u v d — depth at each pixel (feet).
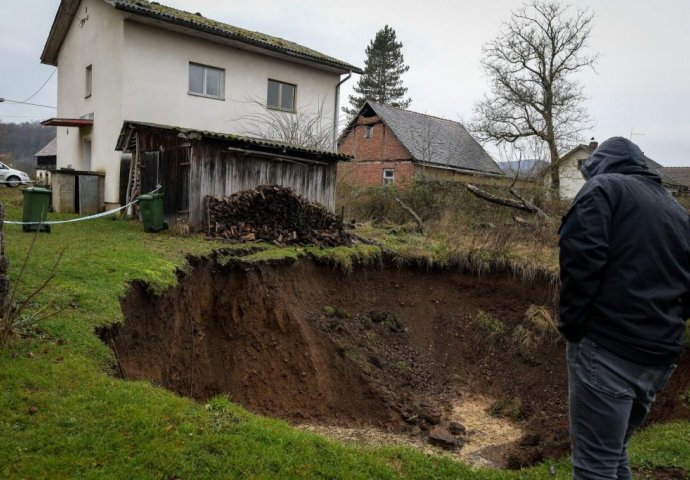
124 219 41.32
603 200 9.01
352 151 98.73
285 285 29.45
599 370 8.89
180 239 31.42
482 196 48.32
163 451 11.16
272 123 57.31
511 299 34.37
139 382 14.62
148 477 10.29
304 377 26.20
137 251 26.30
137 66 46.91
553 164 59.16
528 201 50.29
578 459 9.24
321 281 32.35
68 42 59.77
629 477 9.75
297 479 11.17
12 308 16.29
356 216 50.55
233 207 34.24
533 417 26.96
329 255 32.83
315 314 29.55
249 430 12.72
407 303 34.45
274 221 35.42
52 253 24.79
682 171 153.07
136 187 41.04
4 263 15.43
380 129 94.73
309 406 25.58
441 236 40.86
